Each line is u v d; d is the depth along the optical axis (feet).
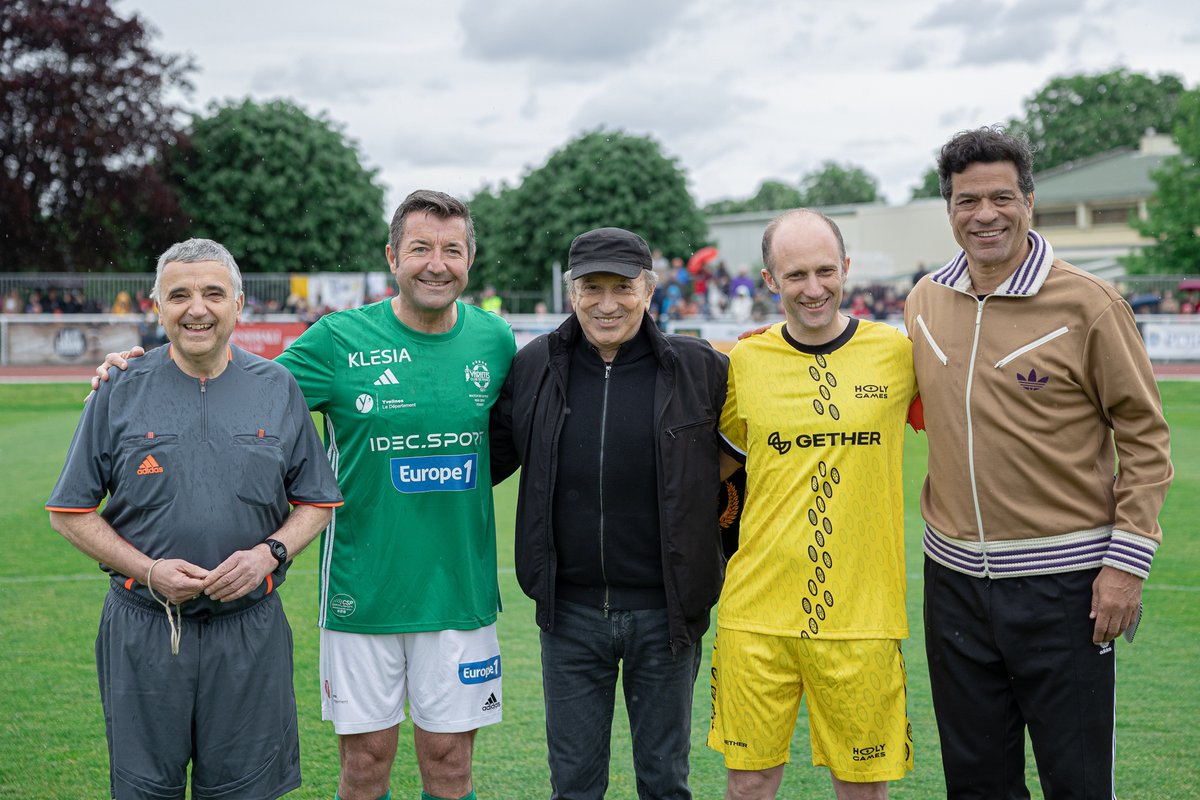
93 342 82.94
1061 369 10.87
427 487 12.12
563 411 11.66
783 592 11.29
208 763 10.80
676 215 138.82
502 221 143.54
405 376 12.06
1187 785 13.74
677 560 11.44
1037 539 10.97
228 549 10.64
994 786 11.60
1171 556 26.86
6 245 112.57
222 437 10.73
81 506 10.50
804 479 11.26
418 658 12.30
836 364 11.44
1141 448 10.75
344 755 12.55
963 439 11.19
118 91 118.21
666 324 77.00
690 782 14.48
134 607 10.65
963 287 11.41
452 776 12.42
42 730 15.74
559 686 11.90
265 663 10.93
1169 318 80.38
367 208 130.00
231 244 122.62
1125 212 153.79
